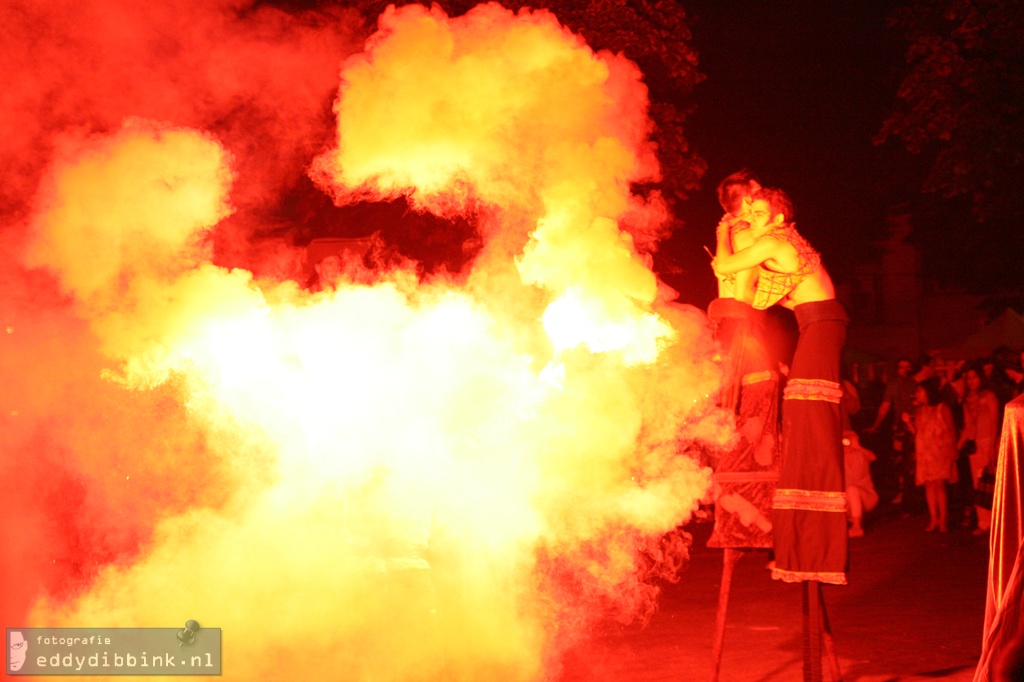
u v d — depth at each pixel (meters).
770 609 8.95
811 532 5.30
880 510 16.45
